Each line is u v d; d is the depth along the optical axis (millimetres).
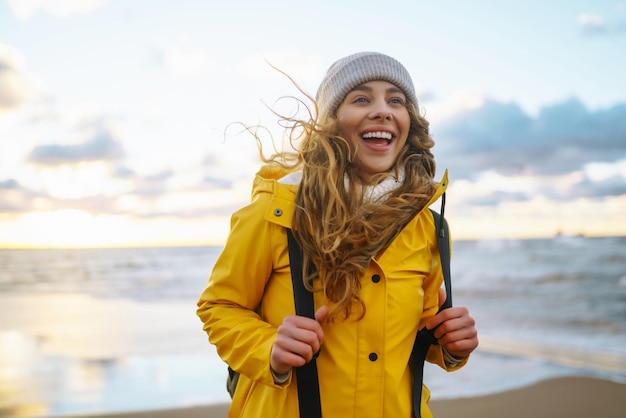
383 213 1722
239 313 1737
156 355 7086
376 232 1686
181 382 5727
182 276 23406
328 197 1748
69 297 16781
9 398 5223
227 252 1783
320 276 1694
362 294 1686
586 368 6477
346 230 1674
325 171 1760
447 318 1781
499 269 18438
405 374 1770
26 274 25266
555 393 5246
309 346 1526
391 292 1714
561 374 6164
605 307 12344
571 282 16062
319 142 1849
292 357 1510
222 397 5133
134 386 5609
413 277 1780
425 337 1812
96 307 13281
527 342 8477
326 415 1635
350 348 1657
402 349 1729
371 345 1672
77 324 10094
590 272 17406
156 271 25375
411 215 1762
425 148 1975
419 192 1816
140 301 15086
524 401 5035
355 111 1869
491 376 6066
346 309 1626
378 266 1691
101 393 5367
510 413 4719
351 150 1869
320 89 2086
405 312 1730
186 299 15688
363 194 1791
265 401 1719
